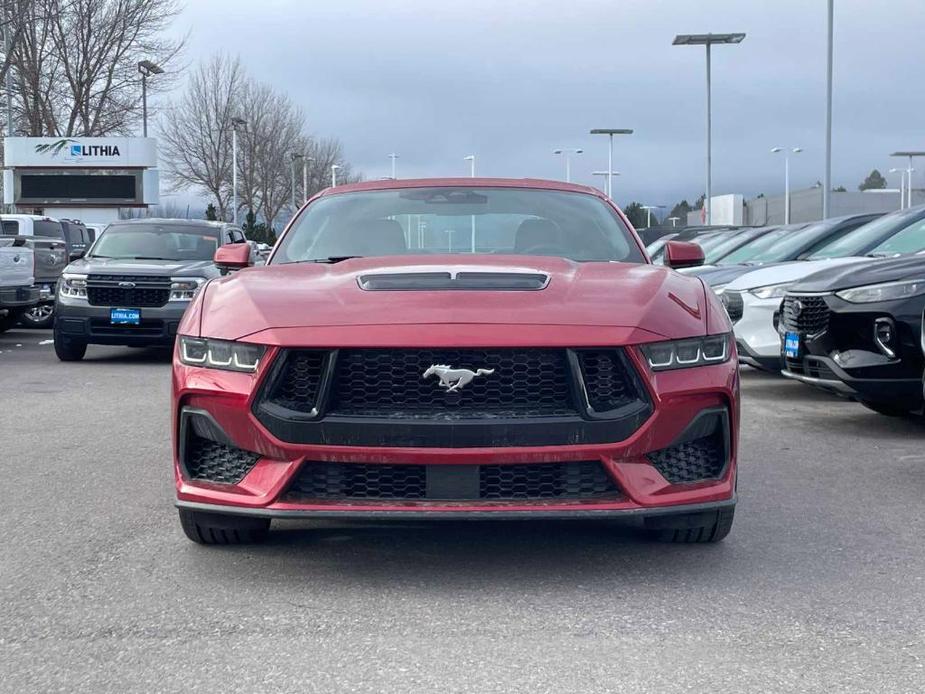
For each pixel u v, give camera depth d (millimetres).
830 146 28641
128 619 3543
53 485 5730
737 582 3922
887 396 7051
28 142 48406
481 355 3732
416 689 2947
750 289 9289
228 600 3734
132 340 12547
